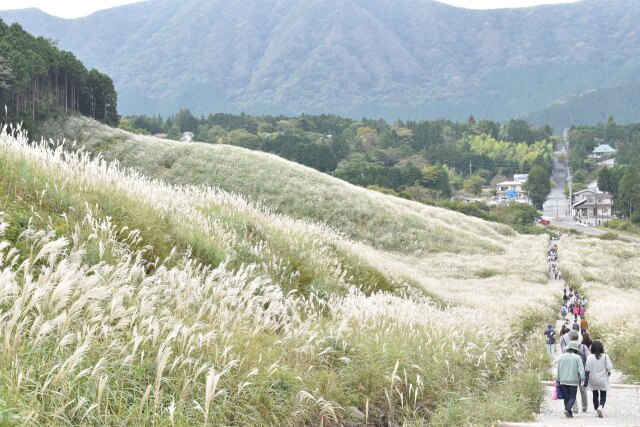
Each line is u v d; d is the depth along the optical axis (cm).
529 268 5194
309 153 16400
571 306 3634
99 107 8412
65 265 589
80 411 524
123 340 659
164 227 1239
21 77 6084
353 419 790
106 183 1219
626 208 15288
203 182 5372
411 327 1189
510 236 7700
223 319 805
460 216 7412
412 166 16562
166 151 6050
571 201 19475
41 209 971
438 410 913
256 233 1673
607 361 1145
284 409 704
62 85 7662
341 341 948
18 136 1170
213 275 834
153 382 633
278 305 933
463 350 1223
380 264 2206
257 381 715
